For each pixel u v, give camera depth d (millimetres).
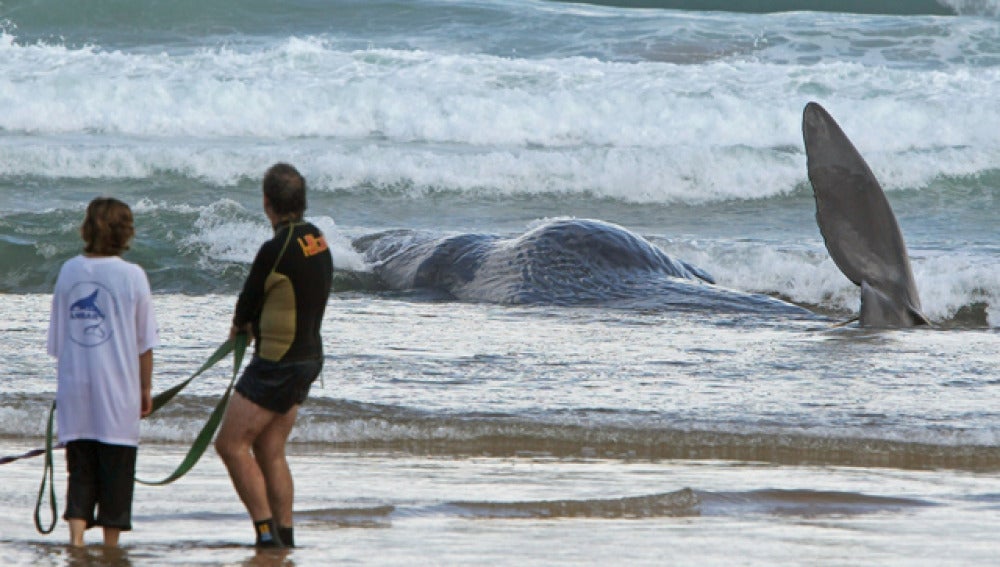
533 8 129750
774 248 68562
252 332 20594
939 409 35656
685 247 67125
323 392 36156
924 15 139250
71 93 98750
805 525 22891
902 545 21031
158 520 22734
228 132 96625
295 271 20172
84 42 120062
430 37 121812
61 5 123812
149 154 84062
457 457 30109
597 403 35625
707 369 40938
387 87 100688
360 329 47812
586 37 122438
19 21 122625
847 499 25703
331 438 32031
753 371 40688
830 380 39406
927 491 26781
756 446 31969
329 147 91250
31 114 95750
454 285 59562
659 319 52281
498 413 34156
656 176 87500
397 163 86312
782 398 36719
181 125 96438
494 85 102625
